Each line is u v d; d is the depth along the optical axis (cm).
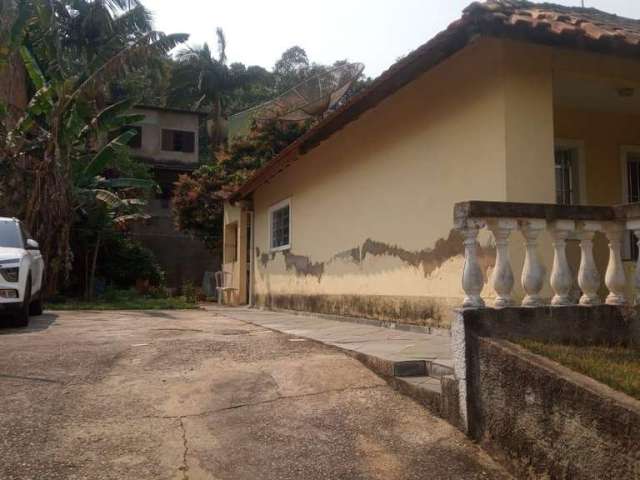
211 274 2203
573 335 416
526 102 593
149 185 1820
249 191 1386
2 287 773
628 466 275
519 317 404
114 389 454
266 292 1366
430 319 718
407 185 775
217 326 829
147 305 1381
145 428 382
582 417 302
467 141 646
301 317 1045
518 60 595
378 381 477
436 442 378
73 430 375
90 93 1443
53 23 1452
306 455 354
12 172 1489
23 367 511
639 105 734
